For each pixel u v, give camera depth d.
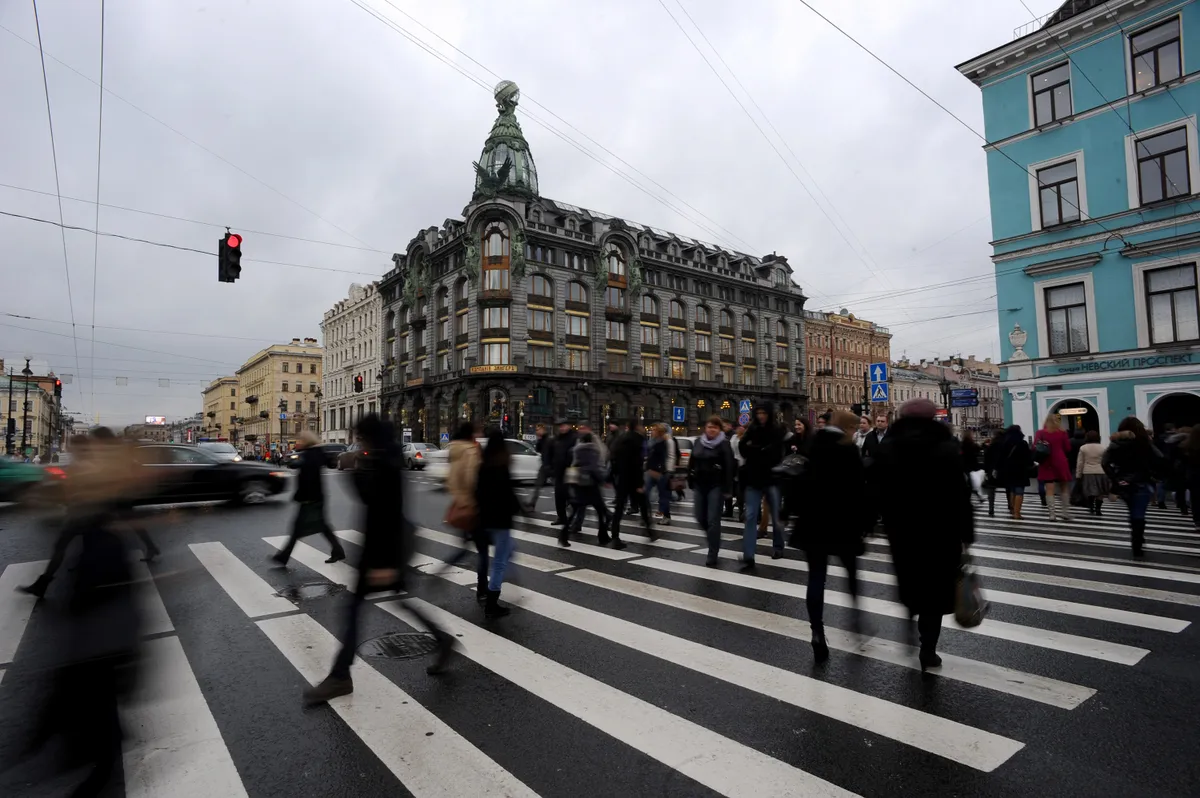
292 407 98.62
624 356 56.50
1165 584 6.27
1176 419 18.36
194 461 13.16
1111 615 5.25
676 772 2.93
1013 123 21.48
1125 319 19.00
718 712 3.55
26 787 2.83
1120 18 19.08
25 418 42.91
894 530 4.14
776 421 7.46
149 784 2.87
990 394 101.25
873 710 3.54
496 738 3.29
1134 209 18.75
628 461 9.02
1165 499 13.16
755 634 4.93
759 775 2.89
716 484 7.54
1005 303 21.67
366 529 3.99
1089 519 11.19
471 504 5.56
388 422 4.21
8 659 4.47
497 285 49.62
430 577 7.02
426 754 3.13
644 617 5.42
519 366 48.44
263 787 2.85
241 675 4.18
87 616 2.88
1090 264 19.67
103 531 2.98
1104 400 19.31
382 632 5.06
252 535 9.83
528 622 5.30
